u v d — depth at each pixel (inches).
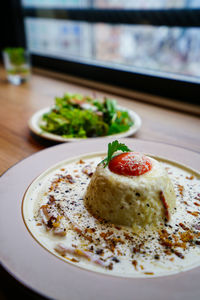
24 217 7.4
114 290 5.4
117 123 13.2
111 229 7.6
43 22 23.8
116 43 19.5
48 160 10.2
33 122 13.1
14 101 17.4
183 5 15.5
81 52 22.2
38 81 21.9
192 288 5.6
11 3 25.3
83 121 12.8
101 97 17.9
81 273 5.8
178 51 16.8
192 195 8.9
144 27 17.5
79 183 9.4
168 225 7.8
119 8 18.2
